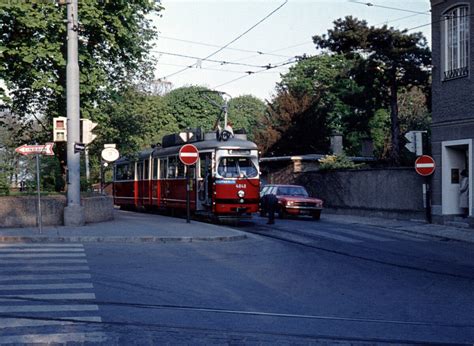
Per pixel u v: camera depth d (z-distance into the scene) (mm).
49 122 26094
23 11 20672
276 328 8320
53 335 7688
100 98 25328
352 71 38500
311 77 59375
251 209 24766
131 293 10477
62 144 25625
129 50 25094
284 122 50312
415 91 58344
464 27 23859
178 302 9859
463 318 9109
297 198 29000
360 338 7883
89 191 28156
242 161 24906
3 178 24188
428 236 21516
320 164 36938
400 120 56844
